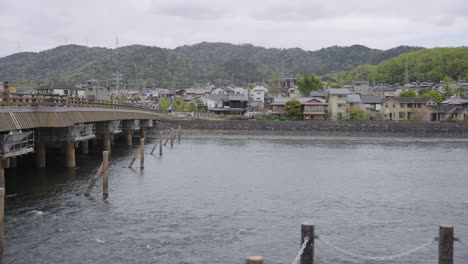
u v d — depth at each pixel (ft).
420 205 115.75
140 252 76.07
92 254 74.38
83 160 175.52
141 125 293.64
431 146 273.33
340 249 80.02
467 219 102.78
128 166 169.68
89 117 158.20
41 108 122.83
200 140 300.20
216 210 105.91
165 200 114.62
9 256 71.92
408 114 382.01
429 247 82.53
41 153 143.02
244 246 80.53
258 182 142.92
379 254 78.95
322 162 194.18
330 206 112.57
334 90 385.50
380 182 147.64
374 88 554.87
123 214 99.60
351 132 327.47
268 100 495.41
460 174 165.99
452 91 505.66
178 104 467.11
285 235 87.45
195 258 74.02
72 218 94.73
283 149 247.29
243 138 315.58
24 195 112.98
